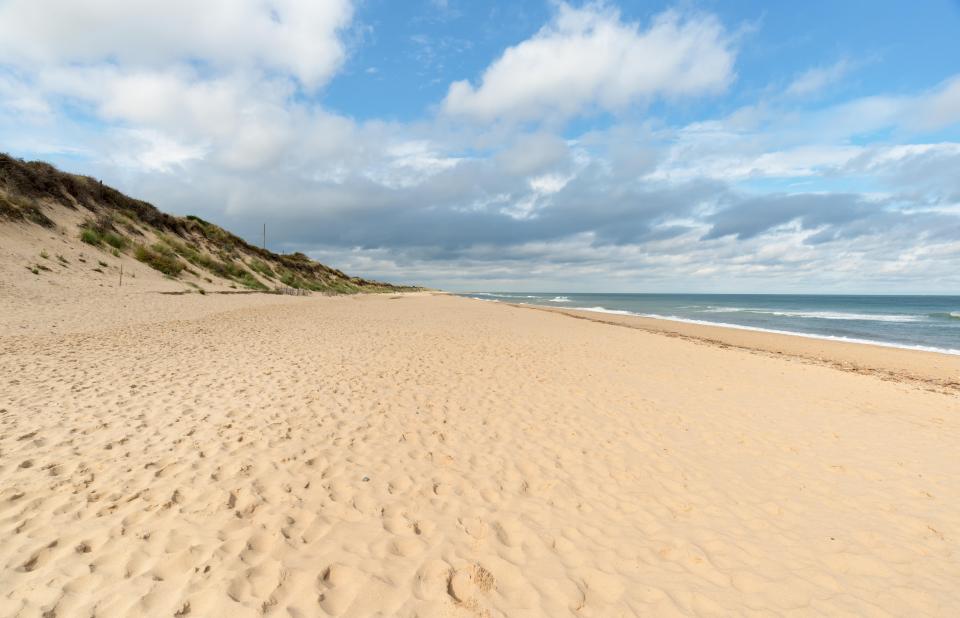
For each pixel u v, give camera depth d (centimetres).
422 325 1873
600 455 548
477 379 891
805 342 2033
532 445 566
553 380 926
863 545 380
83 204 2555
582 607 293
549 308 4462
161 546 309
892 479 509
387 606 276
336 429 561
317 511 376
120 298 1686
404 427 591
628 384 930
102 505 354
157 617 247
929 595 321
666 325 2775
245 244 4231
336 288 5078
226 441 496
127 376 727
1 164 2192
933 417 780
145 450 461
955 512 438
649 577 329
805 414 765
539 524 389
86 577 274
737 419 718
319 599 275
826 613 302
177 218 3425
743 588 322
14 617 239
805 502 452
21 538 306
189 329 1257
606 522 400
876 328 2805
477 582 307
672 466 526
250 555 309
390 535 353
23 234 1948
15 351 827
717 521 411
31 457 426
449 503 412
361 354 1066
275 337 1252
